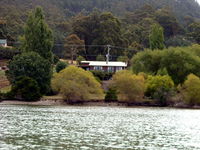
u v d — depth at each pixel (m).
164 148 77.25
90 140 82.69
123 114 148.88
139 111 167.50
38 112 143.88
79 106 185.12
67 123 111.56
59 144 76.69
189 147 79.31
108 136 89.38
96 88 195.62
